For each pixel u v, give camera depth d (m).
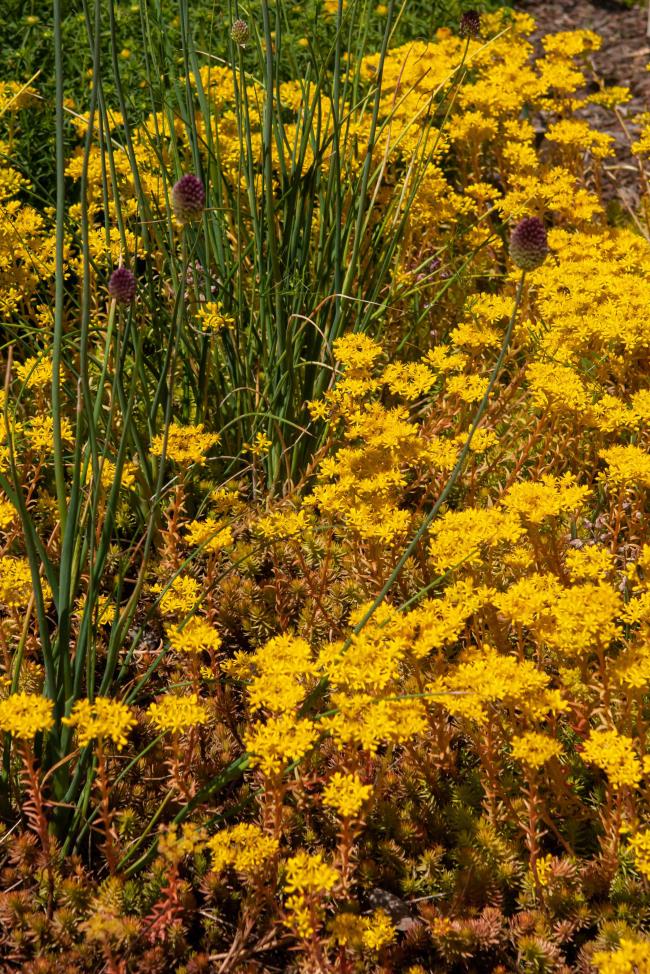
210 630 2.69
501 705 3.00
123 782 2.98
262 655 2.62
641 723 2.66
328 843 2.90
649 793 2.64
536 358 4.20
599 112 7.90
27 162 5.38
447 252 5.25
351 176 4.73
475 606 2.78
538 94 5.93
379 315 4.44
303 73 6.37
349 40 4.48
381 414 3.58
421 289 4.55
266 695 2.45
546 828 2.92
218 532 3.05
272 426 4.09
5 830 2.83
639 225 6.05
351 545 3.46
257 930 2.65
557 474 4.11
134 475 3.69
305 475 3.89
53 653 3.01
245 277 4.52
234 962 2.54
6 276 4.21
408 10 7.50
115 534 3.84
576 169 5.93
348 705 2.42
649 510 3.99
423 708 2.54
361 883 2.75
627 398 4.50
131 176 4.44
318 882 2.24
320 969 2.40
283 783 2.87
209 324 3.69
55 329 2.56
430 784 2.97
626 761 2.42
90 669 2.85
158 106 5.14
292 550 3.66
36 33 6.11
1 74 5.91
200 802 2.64
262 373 4.18
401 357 4.87
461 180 5.96
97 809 2.51
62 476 2.63
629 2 10.26
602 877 2.70
